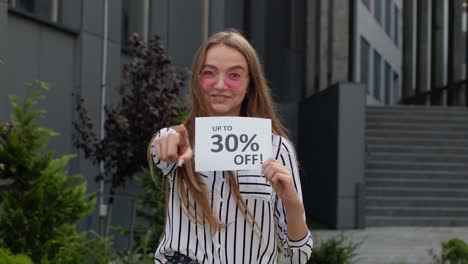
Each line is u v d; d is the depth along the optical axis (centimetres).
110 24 1099
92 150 923
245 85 277
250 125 267
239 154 265
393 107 2248
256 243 269
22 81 878
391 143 2070
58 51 970
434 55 3309
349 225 1688
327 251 768
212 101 274
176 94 891
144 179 870
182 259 271
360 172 1692
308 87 2420
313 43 2428
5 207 514
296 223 264
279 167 257
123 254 659
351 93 1694
